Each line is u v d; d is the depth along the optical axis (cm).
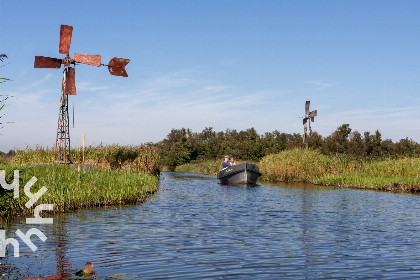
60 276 592
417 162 2983
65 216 1199
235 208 1480
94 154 2583
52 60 2270
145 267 662
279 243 871
